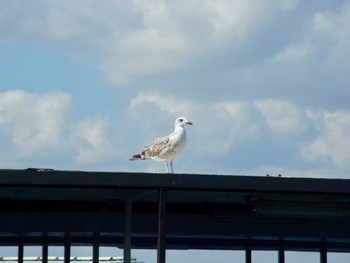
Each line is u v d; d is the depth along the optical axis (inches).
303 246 1451.8
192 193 1042.7
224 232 1168.2
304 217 1129.4
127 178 922.1
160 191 940.0
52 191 1033.5
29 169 911.7
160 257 941.2
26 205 1147.9
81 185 915.4
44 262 1470.2
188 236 1326.3
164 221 941.8
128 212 1091.3
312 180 948.0
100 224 1168.8
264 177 941.8
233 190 937.5
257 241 1435.8
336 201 1077.8
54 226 1155.9
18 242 1433.3
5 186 908.0
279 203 1075.3
